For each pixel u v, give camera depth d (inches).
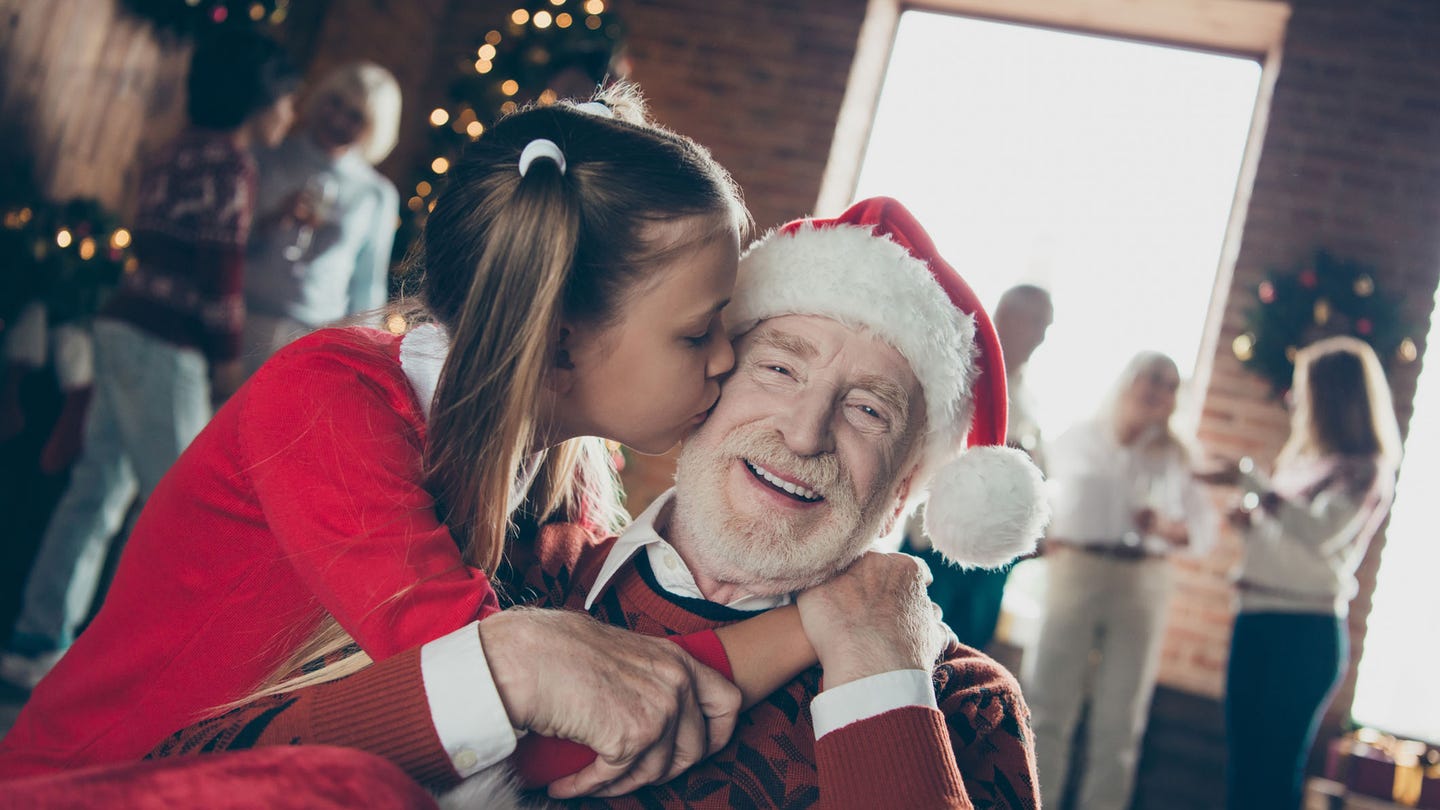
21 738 37.3
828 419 33.7
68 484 130.3
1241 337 175.9
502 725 27.3
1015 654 166.6
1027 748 35.2
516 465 34.0
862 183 206.8
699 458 34.7
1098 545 136.6
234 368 103.2
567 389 34.6
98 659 37.0
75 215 126.3
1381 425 132.7
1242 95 196.4
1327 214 180.1
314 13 170.2
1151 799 164.7
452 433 33.2
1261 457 173.9
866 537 34.9
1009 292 133.6
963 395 37.5
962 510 37.4
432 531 32.6
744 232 39.4
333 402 33.8
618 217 33.0
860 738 30.7
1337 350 134.5
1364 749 162.2
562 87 104.9
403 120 199.6
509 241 32.9
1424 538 169.6
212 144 101.0
